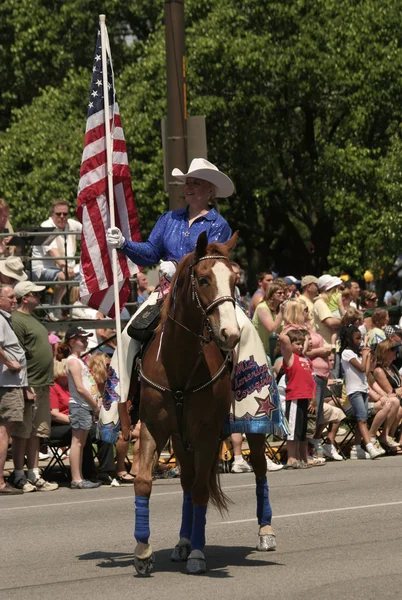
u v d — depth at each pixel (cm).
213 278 1495
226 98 6556
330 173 6525
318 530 2002
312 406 3188
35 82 7312
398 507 2267
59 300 3509
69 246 3569
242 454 3241
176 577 1591
